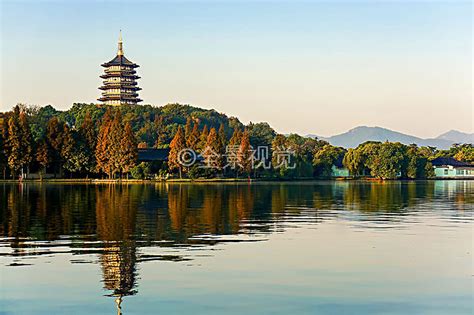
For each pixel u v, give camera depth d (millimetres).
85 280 22141
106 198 65750
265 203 59625
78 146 120875
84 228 36625
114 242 30828
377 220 42781
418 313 18469
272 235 34094
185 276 22844
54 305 19062
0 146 116062
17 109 119250
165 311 18484
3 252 27625
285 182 124688
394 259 26516
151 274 23094
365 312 18547
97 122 169250
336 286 21547
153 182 117500
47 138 119812
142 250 28391
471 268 24656
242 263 25344
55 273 23219
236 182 120562
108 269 23969
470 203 60844
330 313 18422
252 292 20656
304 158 136000
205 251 28234
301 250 28719
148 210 49812
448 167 171750
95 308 18750
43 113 198750
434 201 64000
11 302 19406
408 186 108938
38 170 123062
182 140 123062
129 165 119062
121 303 19266
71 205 54812
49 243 30391
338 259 26406
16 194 73188
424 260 26312
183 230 35969
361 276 23109
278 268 24422
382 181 136750
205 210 50344
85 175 127125
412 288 21344
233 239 32344
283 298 19938
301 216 45438
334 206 56031
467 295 20469
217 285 21531
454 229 37344
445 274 23531
